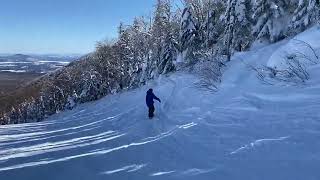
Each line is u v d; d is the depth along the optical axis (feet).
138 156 28.30
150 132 41.19
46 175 24.56
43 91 243.60
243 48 67.82
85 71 183.11
